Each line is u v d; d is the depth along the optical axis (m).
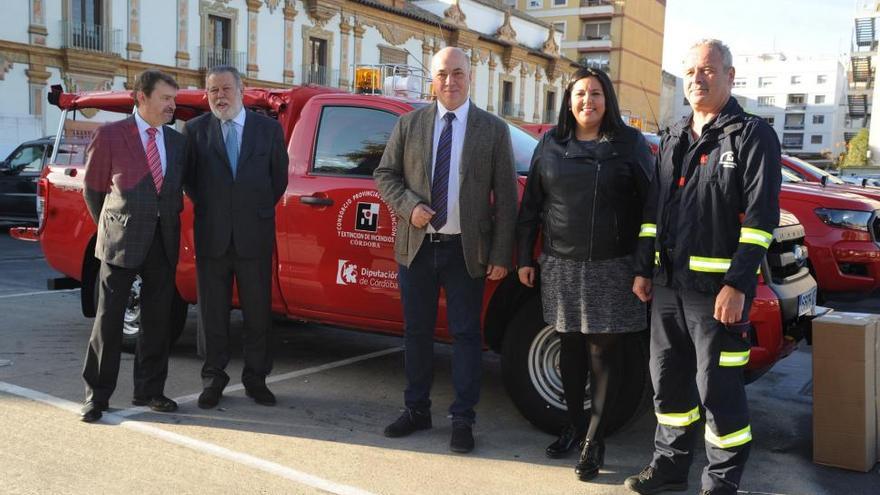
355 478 3.53
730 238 3.14
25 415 4.23
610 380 3.62
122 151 4.12
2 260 11.29
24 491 3.28
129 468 3.56
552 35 46.19
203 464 3.63
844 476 3.73
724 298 3.07
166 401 4.39
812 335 3.86
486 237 3.93
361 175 4.70
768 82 102.81
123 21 25.67
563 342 3.76
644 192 3.53
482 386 5.20
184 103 5.66
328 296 4.78
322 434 4.11
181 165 4.32
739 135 3.11
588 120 3.53
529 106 45.31
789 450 4.10
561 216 3.59
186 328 6.60
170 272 4.35
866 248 7.17
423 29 37.22
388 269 4.52
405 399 4.19
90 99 5.98
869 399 3.77
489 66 41.88
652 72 63.62
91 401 4.20
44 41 23.64
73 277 5.95
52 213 5.97
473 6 40.53
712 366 3.21
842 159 53.47
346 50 33.62
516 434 4.23
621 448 4.06
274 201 4.55
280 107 5.13
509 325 4.18
